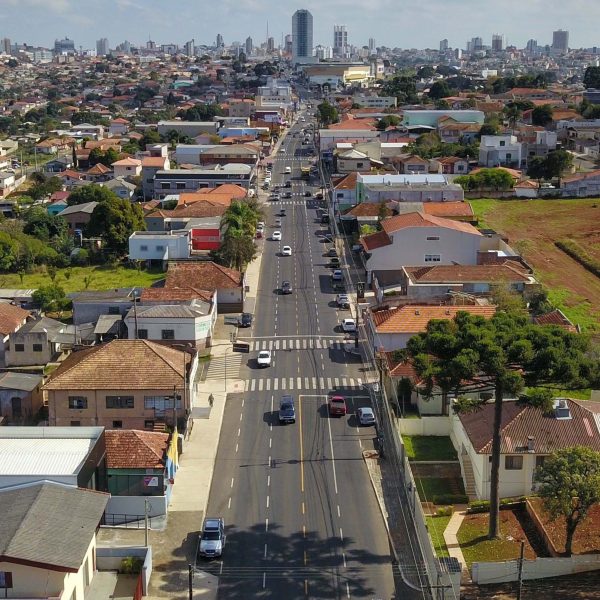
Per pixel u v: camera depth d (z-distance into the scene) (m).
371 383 98.69
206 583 60.44
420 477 75.56
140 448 72.50
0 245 154.88
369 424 87.06
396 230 132.88
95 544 62.25
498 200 199.62
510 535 65.25
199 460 79.75
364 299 131.00
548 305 113.50
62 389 85.50
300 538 66.38
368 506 71.25
